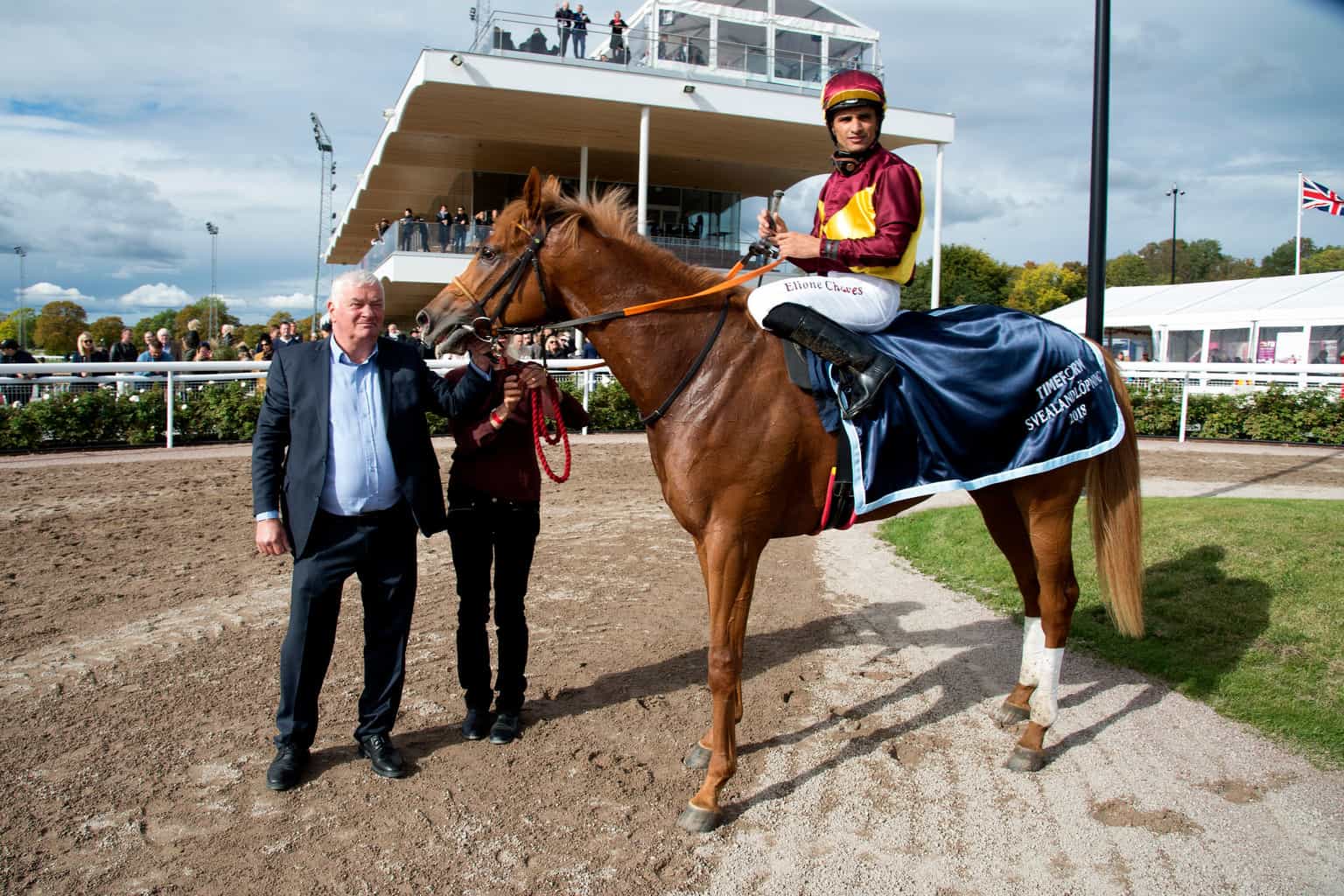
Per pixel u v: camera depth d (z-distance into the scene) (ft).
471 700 11.07
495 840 8.82
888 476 9.75
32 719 11.42
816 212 10.69
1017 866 8.34
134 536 22.06
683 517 9.73
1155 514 19.95
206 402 39.75
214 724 11.36
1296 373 47.73
